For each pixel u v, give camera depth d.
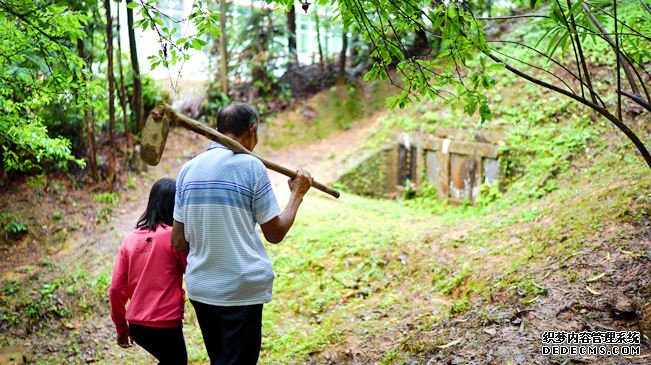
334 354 4.30
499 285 4.38
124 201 8.73
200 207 2.75
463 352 3.56
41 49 4.68
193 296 2.77
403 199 9.64
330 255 6.40
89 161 9.07
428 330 4.11
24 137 5.69
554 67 9.22
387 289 5.56
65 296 6.25
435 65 3.43
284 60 12.46
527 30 10.64
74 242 7.64
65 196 8.49
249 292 2.74
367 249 6.38
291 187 3.03
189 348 4.97
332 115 11.83
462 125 9.08
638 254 4.08
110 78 8.60
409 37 11.45
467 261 5.39
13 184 8.51
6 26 4.53
